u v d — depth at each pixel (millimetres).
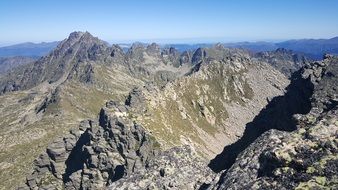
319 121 29938
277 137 30953
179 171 40188
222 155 137500
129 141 138125
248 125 146125
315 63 137250
